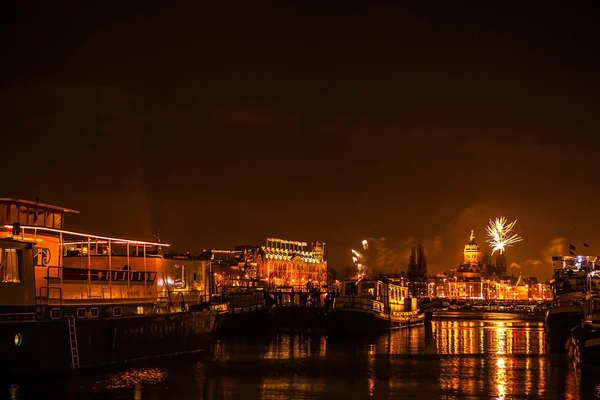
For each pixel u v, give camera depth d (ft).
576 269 304.09
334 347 288.30
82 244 220.02
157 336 203.51
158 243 207.00
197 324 222.48
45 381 166.20
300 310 459.32
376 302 367.86
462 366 227.20
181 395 164.25
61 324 169.17
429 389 181.68
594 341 207.21
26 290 159.94
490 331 424.05
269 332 383.45
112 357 186.50
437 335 374.22
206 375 189.98
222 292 358.02
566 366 228.43
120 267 208.54
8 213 179.73
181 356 215.72
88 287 179.93
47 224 190.29
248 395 168.45
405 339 338.75
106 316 183.73
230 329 352.08
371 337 347.97
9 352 155.43
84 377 174.60
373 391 177.58
